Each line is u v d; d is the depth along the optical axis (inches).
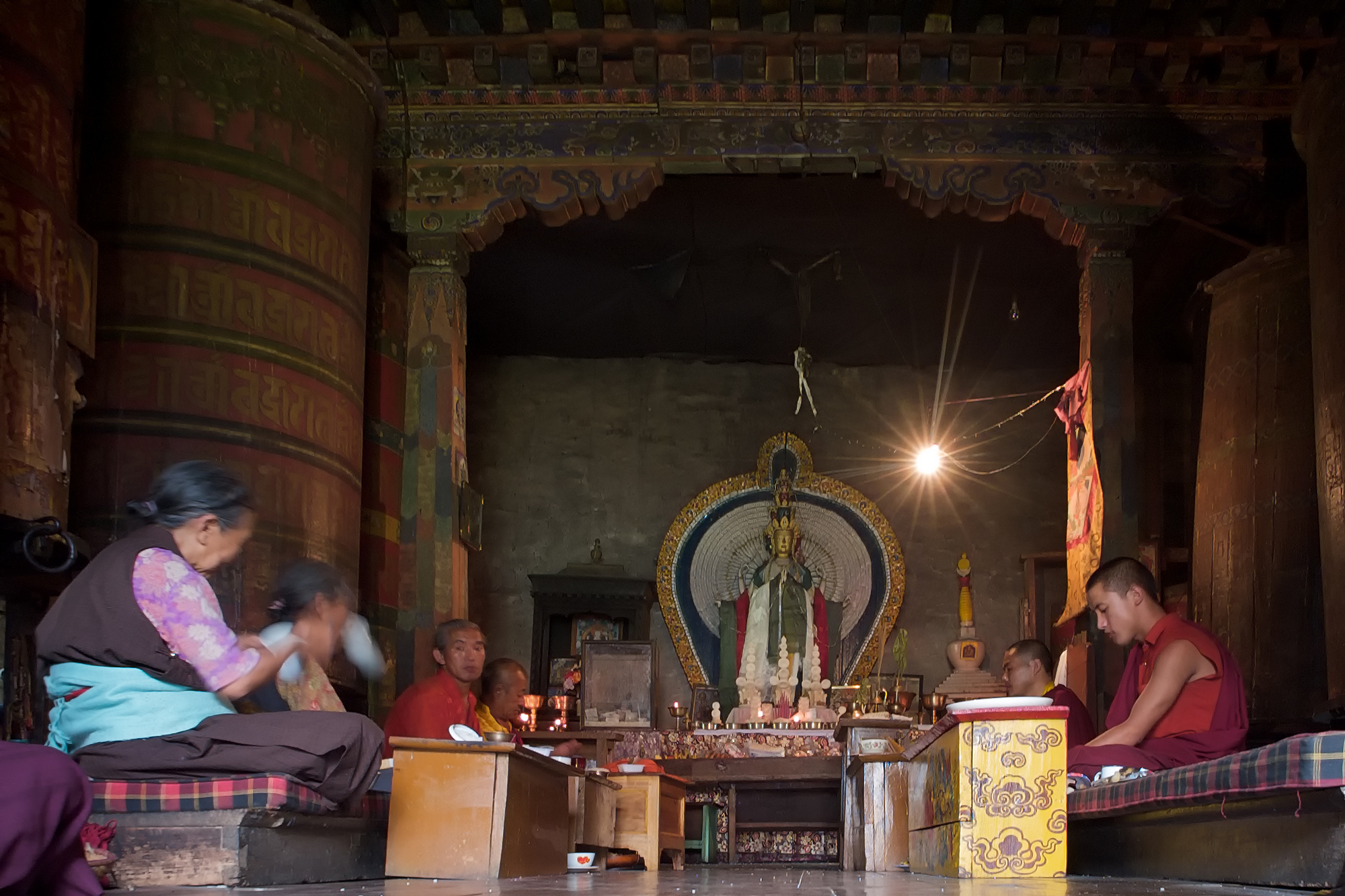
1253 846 135.5
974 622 591.8
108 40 318.0
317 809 158.2
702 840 466.9
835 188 482.6
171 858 144.9
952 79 423.5
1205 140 420.8
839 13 417.7
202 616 155.9
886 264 535.8
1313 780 117.1
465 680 284.4
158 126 316.5
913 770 237.1
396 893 137.8
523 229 511.5
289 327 329.1
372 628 399.5
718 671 586.9
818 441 615.5
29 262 246.5
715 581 597.9
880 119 427.5
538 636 571.5
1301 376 406.9
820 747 461.1
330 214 349.4
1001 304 558.6
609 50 424.2
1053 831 171.8
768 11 416.2
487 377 621.3
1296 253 410.6
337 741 159.6
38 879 115.0
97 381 299.3
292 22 341.4
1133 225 419.2
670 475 613.9
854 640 589.9
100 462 295.7
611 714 535.8
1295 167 417.7
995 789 173.0
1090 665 397.1
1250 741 398.3
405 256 437.7
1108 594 229.9
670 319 585.0
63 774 114.7
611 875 237.5
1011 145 423.8
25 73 251.3
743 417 619.5
